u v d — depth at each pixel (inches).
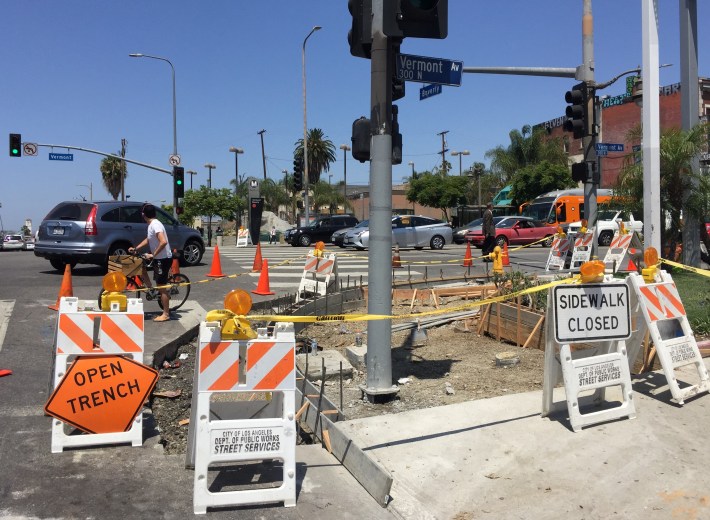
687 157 501.7
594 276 207.3
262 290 492.4
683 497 157.8
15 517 145.9
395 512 154.9
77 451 185.0
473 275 599.8
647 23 398.6
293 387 163.2
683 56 511.8
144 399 193.3
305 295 458.9
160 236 366.9
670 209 522.3
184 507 154.5
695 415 209.8
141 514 150.3
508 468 175.2
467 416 211.9
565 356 199.6
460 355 307.1
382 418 211.3
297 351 324.2
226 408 173.8
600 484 165.3
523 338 321.7
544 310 323.9
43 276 565.3
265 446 157.9
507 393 242.2
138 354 196.5
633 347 227.3
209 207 1888.5
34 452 183.0
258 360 161.6
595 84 532.7
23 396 231.1
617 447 186.2
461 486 166.1
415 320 374.9
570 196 1248.2
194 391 176.6
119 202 592.1
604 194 1262.3
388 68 228.4
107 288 198.2
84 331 192.5
